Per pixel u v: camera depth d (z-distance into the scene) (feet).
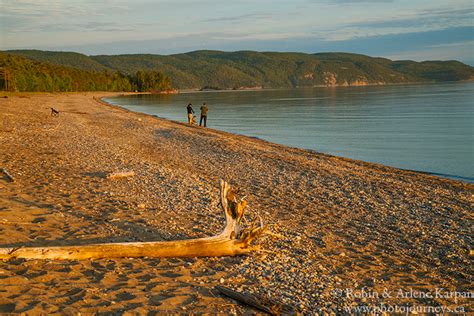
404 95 401.08
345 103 289.33
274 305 20.08
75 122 123.44
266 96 490.49
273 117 183.93
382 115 182.70
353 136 116.16
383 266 28.76
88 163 58.54
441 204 46.26
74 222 31.86
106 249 24.93
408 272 27.91
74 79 540.52
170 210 38.37
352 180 57.57
